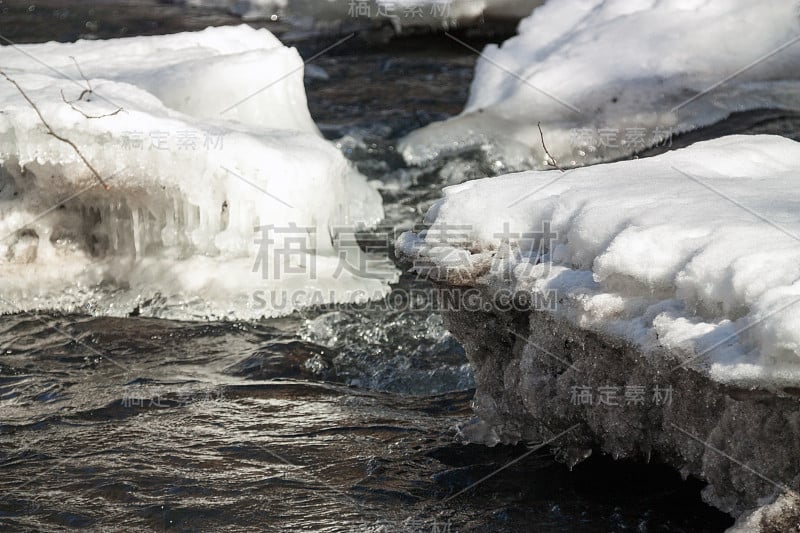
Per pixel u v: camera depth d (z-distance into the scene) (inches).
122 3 942.4
